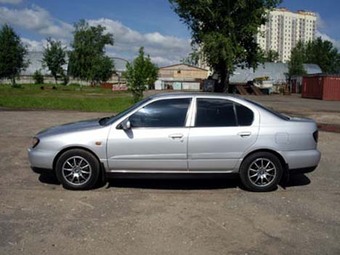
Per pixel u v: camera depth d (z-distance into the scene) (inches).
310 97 2078.0
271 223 210.8
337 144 484.7
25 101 1160.2
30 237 188.2
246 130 267.3
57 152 265.7
